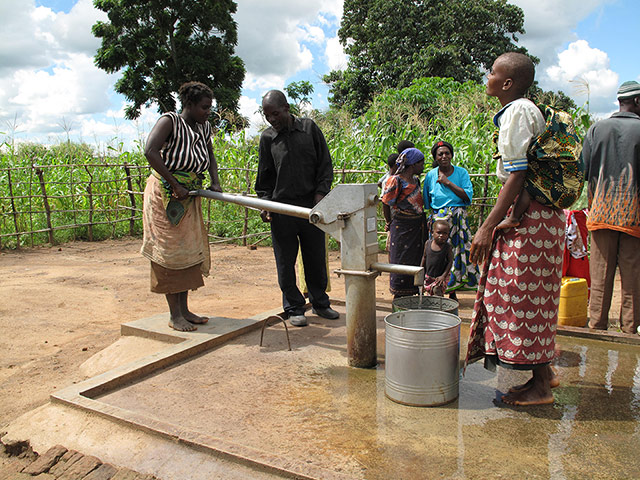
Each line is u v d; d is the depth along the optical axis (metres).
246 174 9.55
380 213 8.30
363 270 3.09
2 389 3.38
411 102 13.45
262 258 8.27
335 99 25.62
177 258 3.66
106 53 22.52
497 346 2.58
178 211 3.63
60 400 2.71
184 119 3.68
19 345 4.21
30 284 6.25
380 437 2.33
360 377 3.07
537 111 2.35
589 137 3.99
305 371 3.18
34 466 2.29
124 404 2.73
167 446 2.29
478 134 8.80
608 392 2.82
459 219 4.68
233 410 2.64
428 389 2.63
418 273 2.96
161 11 22.39
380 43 24.56
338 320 4.34
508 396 2.70
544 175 2.40
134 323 4.05
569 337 3.85
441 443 2.27
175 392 2.88
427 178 4.94
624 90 3.85
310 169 4.08
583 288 4.05
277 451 2.22
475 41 25.16
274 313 4.34
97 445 2.38
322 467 2.08
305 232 4.17
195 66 22.92
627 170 3.70
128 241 10.09
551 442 2.27
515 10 25.72
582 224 4.24
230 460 2.15
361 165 8.82
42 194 9.26
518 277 2.47
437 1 24.92
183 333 3.76
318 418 2.53
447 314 2.84
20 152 11.38
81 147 12.08
